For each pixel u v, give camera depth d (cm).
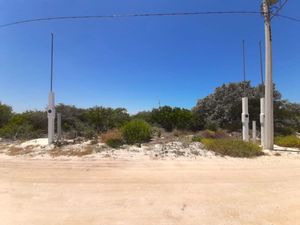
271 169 967
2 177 873
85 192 716
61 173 909
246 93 3086
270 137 1461
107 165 1016
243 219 551
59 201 654
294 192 718
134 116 3294
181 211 589
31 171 941
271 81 1482
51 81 1494
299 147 1599
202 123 2875
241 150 1233
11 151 1350
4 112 2858
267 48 1497
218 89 3322
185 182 802
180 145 1378
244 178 847
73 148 1320
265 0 1491
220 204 631
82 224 527
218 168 975
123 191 722
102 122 2378
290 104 3284
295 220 547
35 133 2066
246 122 1664
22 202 650
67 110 2884
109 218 554
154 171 930
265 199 665
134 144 1416
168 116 2752
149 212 584
